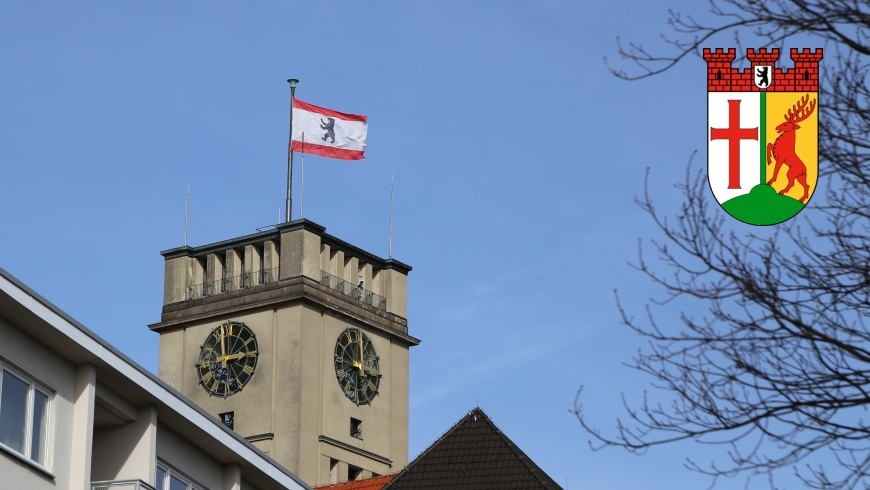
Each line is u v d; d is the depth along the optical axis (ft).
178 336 479.82
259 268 478.59
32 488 164.25
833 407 75.15
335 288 478.59
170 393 185.47
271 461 204.23
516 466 249.75
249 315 474.08
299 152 457.27
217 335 474.49
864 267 76.79
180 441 191.72
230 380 470.39
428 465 253.03
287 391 461.78
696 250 77.36
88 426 171.63
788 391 75.41
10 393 164.04
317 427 462.19
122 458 181.78
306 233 474.08
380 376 484.33
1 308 162.81
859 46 77.05
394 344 492.95
